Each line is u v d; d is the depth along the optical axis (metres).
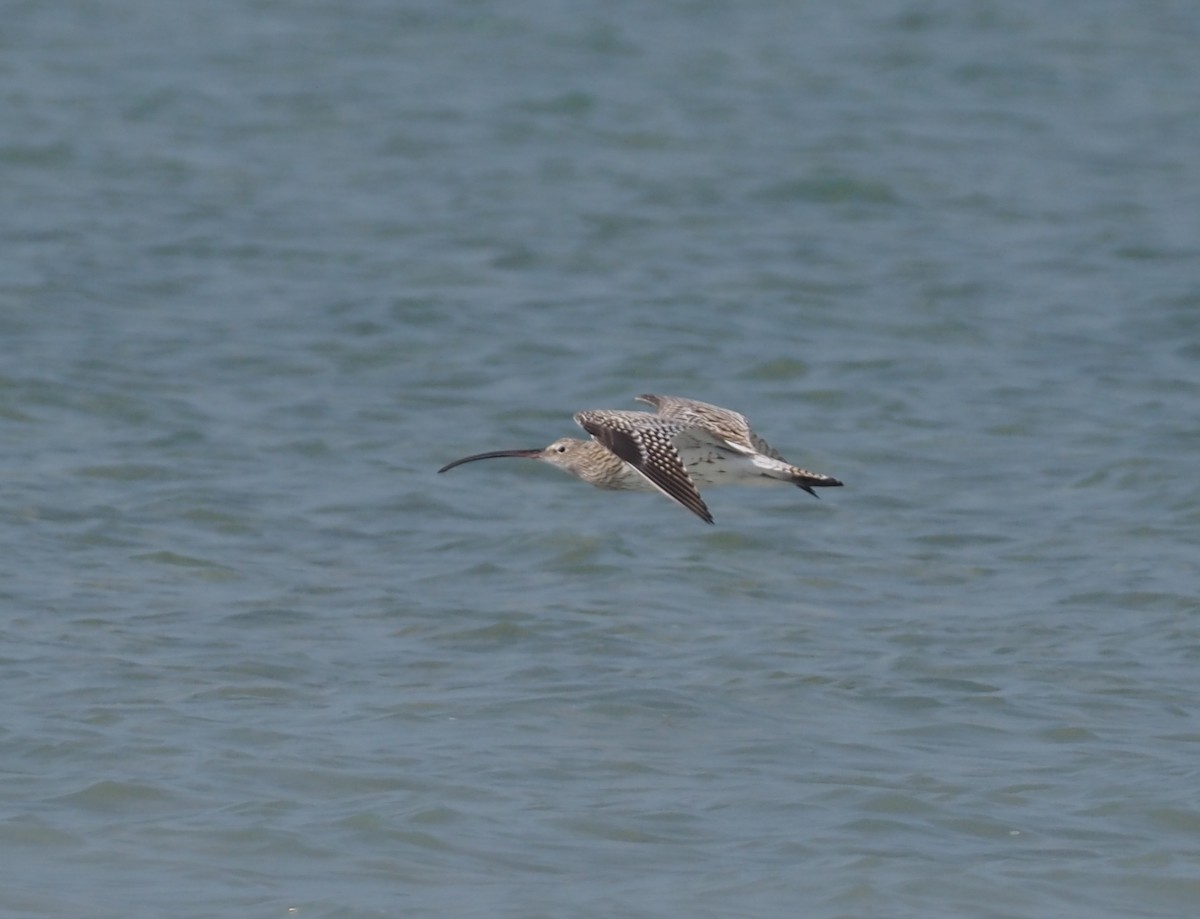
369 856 10.53
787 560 16.25
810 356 22.55
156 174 30.53
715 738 12.36
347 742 12.14
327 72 38.56
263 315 23.56
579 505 17.66
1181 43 43.38
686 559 16.19
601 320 23.81
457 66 39.44
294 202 29.30
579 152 33.03
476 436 19.59
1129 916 10.09
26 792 11.28
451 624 14.54
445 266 26.06
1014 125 36.09
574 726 12.51
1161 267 26.91
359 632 14.36
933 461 19.14
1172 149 34.66
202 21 42.94
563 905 9.97
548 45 41.50
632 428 10.92
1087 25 44.69
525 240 27.55
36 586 15.05
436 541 16.58
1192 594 15.29
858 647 14.22
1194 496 17.80
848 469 18.86
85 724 12.30
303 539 16.53
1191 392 21.34
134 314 23.31
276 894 10.10
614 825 11.00
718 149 33.38
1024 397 21.17
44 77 36.94
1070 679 13.55
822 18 44.84
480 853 10.61
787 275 26.11
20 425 19.19
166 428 19.36
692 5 45.78
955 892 10.25
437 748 12.09
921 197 30.75
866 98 37.72
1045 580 15.82
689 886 10.25
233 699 12.88
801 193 30.77
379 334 22.95
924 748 12.27
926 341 23.34
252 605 14.86
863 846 10.77
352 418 20.00
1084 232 28.83
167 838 10.73
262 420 19.80
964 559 16.38
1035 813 11.29
